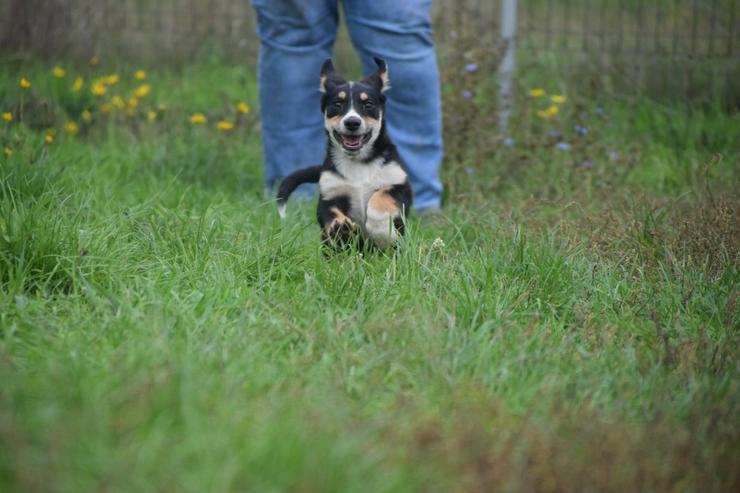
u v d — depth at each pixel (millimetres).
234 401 4145
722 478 3959
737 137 10500
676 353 5082
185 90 12219
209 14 14109
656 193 8945
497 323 5441
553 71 12273
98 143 9977
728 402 4555
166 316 5160
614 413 4410
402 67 8180
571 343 5301
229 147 9945
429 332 5059
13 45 12258
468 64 9828
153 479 3537
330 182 7078
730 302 5680
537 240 6773
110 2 14008
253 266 6152
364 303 5684
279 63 8406
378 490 3568
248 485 3537
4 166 7117
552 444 3959
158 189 8188
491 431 4160
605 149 9938
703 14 12805
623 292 6125
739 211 7340
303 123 8586
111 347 4793
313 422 3975
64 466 3531
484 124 9758
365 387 4582
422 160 8430
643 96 11672
